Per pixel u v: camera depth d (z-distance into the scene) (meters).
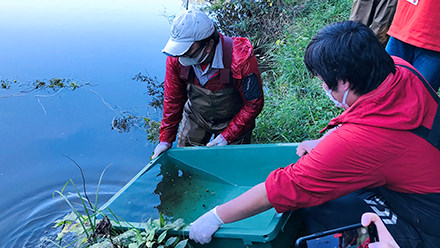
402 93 1.64
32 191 3.52
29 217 3.28
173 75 2.92
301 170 1.77
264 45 5.35
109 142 4.05
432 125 1.64
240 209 1.95
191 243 2.20
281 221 2.10
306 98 3.97
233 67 2.74
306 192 1.79
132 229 2.25
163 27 6.38
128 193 2.69
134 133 4.16
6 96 4.71
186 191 2.80
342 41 1.60
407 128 1.61
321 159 1.72
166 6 7.26
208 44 2.64
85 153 3.93
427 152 1.64
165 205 2.68
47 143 4.07
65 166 3.77
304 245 1.84
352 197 2.12
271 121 3.80
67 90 4.80
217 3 6.57
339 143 1.69
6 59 5.50
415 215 1.78
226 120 3.09
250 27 5.90
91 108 4.52
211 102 2.95
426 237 1.81
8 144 4.06
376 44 1.60
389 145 1.63
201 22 2.58
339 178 1.72
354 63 1.58
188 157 2.98
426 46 2.67
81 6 7.45
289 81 4.39
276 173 1.85
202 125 3.17
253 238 2.03
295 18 5.66
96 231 2.31
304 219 2.25
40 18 6.86
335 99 1.76
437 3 2.57
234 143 3.12
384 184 1.81
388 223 1.90
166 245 2.13
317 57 1.66
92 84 4.94
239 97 2.97
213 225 2.05
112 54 5.58
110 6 7.40
